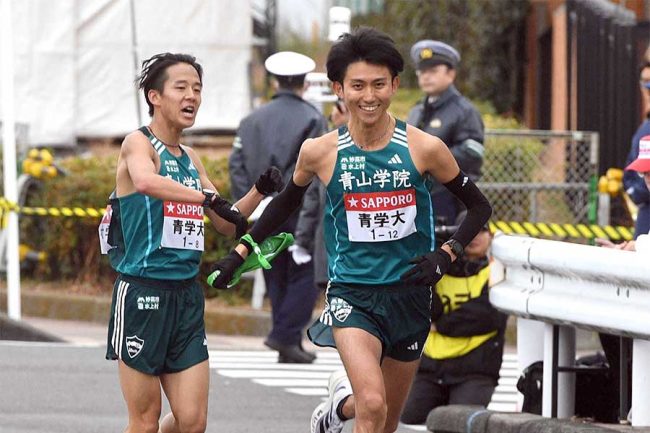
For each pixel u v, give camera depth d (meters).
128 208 19.33
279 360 35.91
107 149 65.69
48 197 47.00
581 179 46.25
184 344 19.42
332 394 21.27
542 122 68.00
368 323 18.83
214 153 66.00
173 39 69.31
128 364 19.38
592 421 22.55
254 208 20.34
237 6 70.38
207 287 44.88
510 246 23.03
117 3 68.25
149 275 19.23
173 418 19.95
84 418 27.59
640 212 29.80
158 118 19.58
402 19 74.25
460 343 26.20
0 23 42.25
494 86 72.06
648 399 20.62
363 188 18.69
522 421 21.98
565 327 22.67
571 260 21.27
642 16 56.38
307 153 18.91
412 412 26.62
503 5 71.88
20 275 47.91
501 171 46.12
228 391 31.75
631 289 20.31
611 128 50.44
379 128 18.67
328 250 19.28
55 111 67.62
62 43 67.62
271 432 26.72
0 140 50.44
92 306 44.56
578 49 54.88
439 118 32.12
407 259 18.89
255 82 76.81
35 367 33.78
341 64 18.44
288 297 35.34
